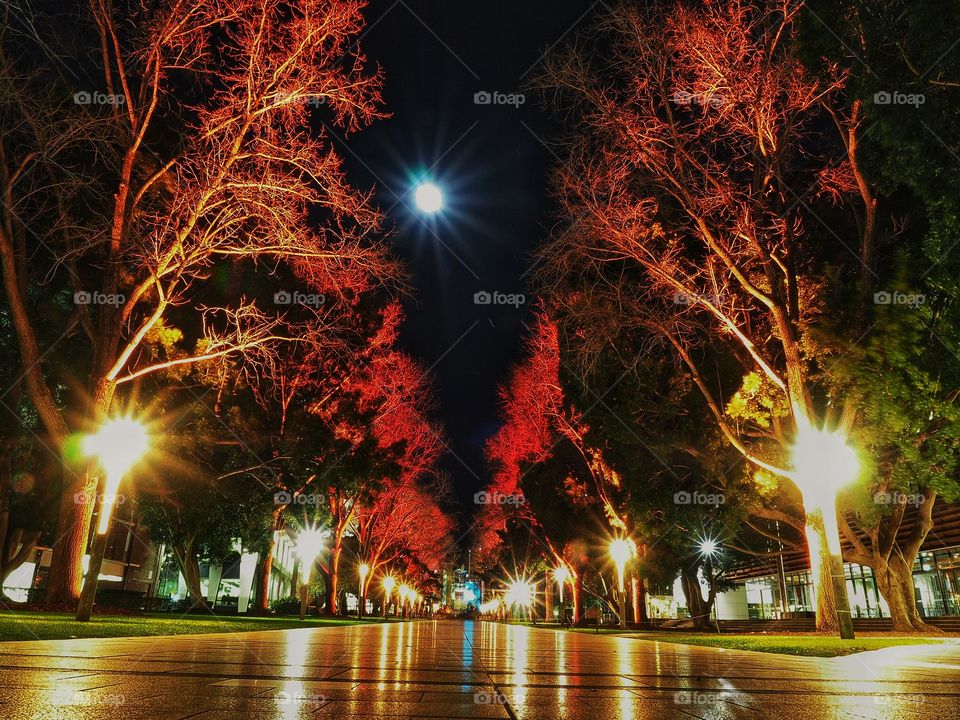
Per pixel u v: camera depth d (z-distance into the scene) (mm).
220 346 20188
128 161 19109
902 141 10602
